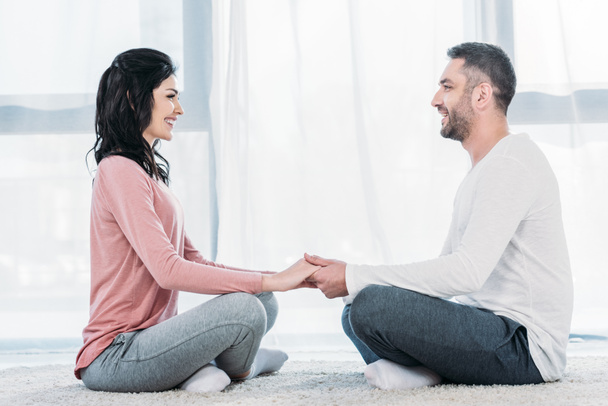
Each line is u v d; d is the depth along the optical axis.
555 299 1.65
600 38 2.81
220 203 2.76
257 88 2.83
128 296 1.71
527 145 1.66
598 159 2.79
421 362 1.64
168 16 2.86
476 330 1.58
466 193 1.71
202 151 2.83
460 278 1.57
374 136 2.81
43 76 2.86
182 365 1.63
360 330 1.62
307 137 2.82
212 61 2.82
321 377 1.92
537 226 1.65
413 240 2.80
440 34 2.82
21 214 2.83
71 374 2.11
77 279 2.81
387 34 2.83
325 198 2.81
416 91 2.82
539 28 2.81
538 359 1.62
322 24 2.84
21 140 2.84
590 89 2.81
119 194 1.69
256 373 1.91
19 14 2.86
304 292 2.78
